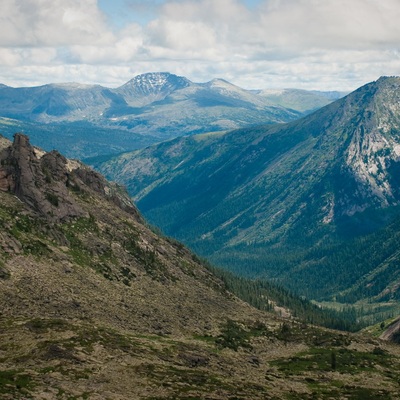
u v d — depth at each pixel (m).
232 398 141.62
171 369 154.75
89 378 132.25
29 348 142.62
